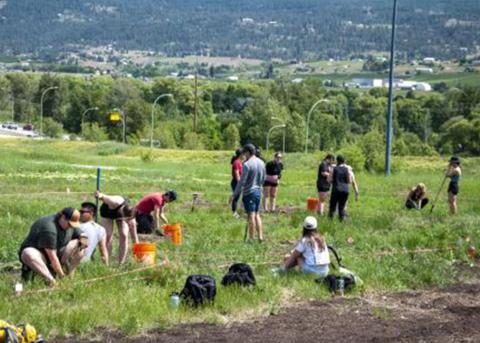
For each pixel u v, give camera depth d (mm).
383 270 14750
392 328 11164
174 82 164250
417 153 106188
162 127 121812
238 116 148250
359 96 177625
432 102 140500
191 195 29266
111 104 143375
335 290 13195
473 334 10953
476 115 119625
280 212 24594
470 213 25672
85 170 41844
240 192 17938
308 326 11125
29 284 12445
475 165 65750
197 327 10930
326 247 14203
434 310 12406
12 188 29391
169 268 13820
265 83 186000
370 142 59719
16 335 9539
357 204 28188
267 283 13141
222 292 12250
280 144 122438
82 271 13484
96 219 15438
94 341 10188
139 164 55156
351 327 11141
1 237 16906
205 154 76250
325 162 23375
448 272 15211
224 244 17344
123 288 12672
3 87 160000
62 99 153250
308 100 153625
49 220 12773
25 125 143375
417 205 26469
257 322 11289
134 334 10508
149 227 18453
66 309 11133
